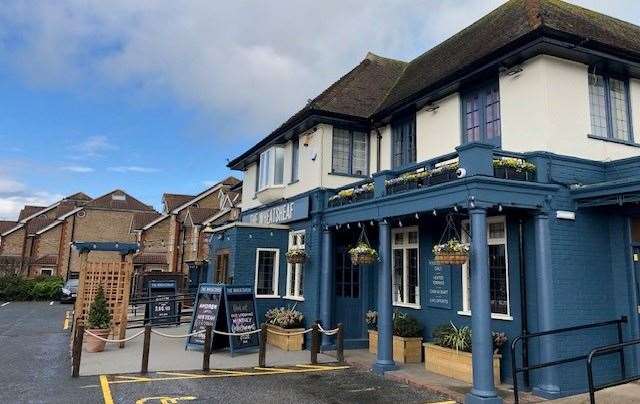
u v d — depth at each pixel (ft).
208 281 55.98
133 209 153.28
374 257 33.94
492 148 25.66
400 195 30.27
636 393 24.93
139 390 25.55
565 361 23.62
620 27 40.14
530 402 23.99
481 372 23.56
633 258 28.12
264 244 46.11
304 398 24.88
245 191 63.67
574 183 27.96
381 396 25.55
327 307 40.19
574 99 29.30
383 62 55.26
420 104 38.68
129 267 44.14
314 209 42.32
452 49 44.96
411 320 35.58
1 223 154.51
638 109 32.58
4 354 35.83
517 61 29.94
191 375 29.53
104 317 37.65
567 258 27.02
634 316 27.53
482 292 24.16
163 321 54.54
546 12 33.27
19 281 101.09
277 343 41.34
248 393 25.55
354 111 45.16
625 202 25.53
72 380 27.61
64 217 141.18
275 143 52.26
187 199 140.97
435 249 26.45
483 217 24.76
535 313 26.84
